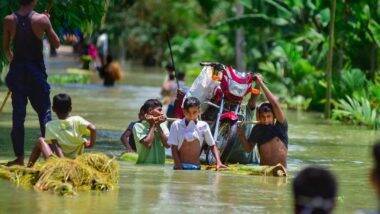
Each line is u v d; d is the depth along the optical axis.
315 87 47.03
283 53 52.19
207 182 21.17
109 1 31.36
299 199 11.39
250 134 24.59
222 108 25.17
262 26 52.03
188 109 23.52
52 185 19.41
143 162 24.44
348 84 44.00
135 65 99.25
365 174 23.45
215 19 84.81
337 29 46.66
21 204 17.94
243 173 22.86
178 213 17.38
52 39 22.84
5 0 28.28
